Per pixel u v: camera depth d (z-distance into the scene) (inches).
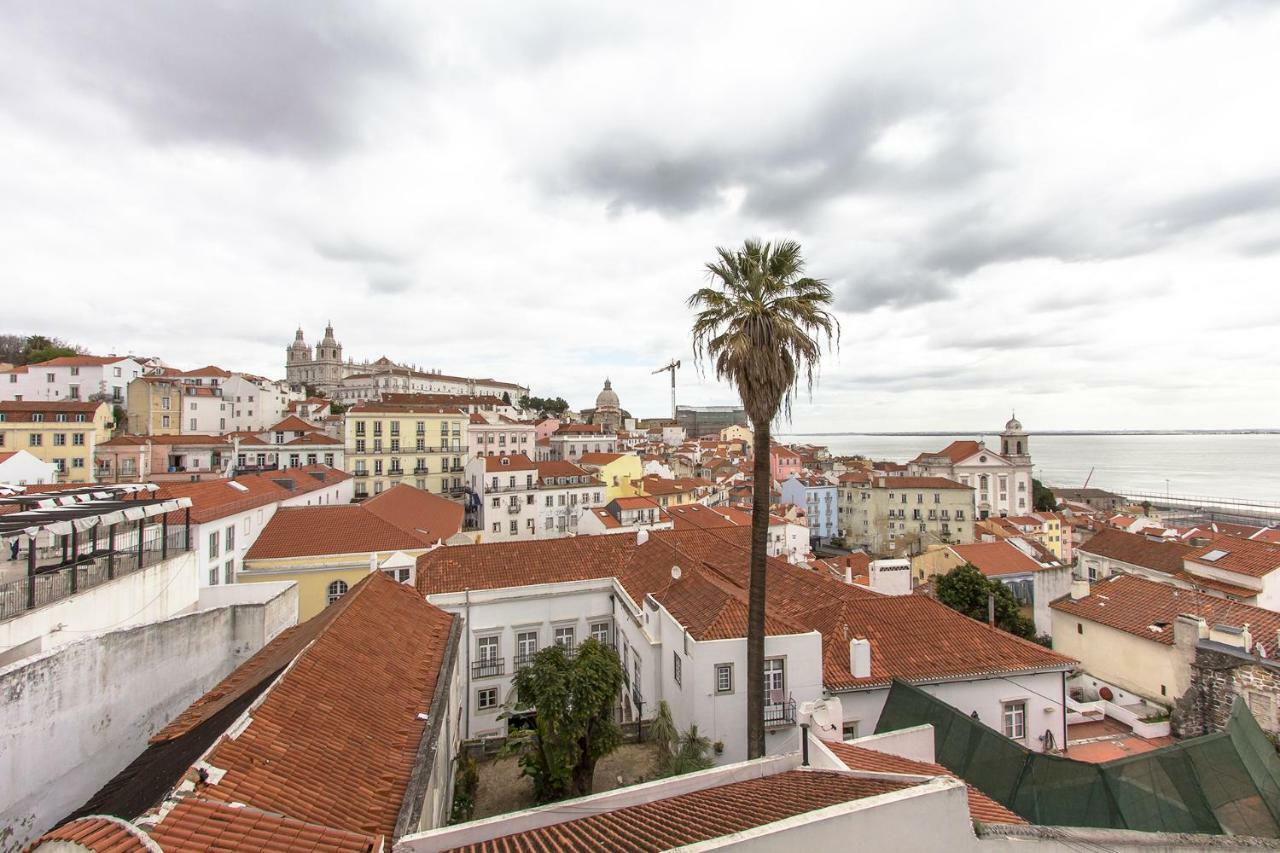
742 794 403.5
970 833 318.0
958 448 4709.6
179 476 2913.4
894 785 343.9
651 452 5502.0
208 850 320.8
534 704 722.8
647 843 323.9
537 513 3213.6
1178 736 983.0
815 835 283.4
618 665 757.3
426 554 1229.7
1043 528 3425.2
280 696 497.7
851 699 800.9
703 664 776.9
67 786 565.9
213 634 836.6
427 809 512.7
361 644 669.9
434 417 3462.1
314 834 364.2
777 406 691.4
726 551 1298.0
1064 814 453.7
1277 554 1339.8
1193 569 1487.5
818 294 717.9
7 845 493.4
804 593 1047.0
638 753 847.7
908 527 3946.9
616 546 1311.5
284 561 1406.3
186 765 402.9
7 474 1638.8
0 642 572.4
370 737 520.4
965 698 824.9
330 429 4205.2
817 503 4237.2
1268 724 864.9
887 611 937.5
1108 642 1182.9
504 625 1112.8
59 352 4439.0
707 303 734.5
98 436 3006.9
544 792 701.3
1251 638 948.6
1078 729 1016.9
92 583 729.0
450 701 736.3
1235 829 452.4
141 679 683.4
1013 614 1619.1
